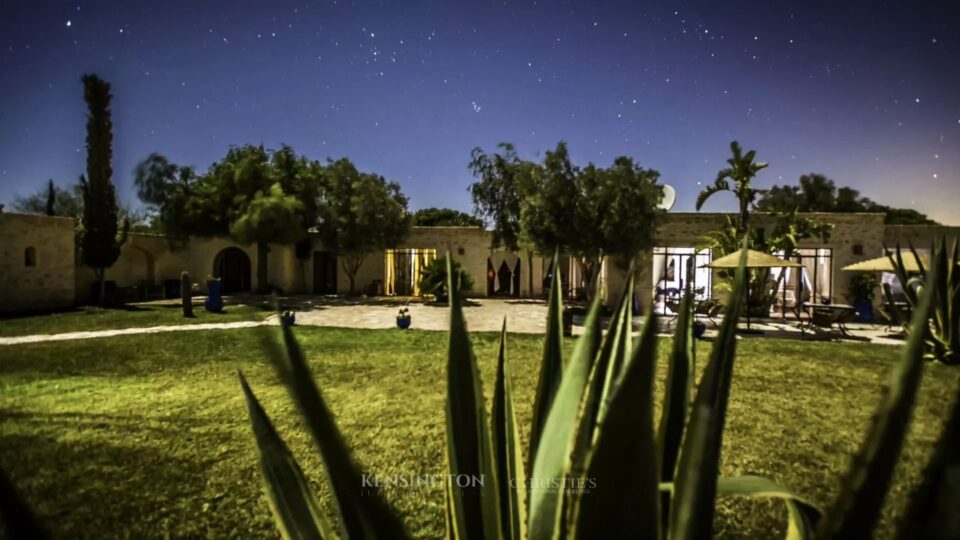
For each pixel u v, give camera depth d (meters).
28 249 18.89
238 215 24.66
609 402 0.72
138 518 3.72
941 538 0.57
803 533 1.32
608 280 20.16
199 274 28.09
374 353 10.68
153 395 7.12
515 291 27.58
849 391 7.69
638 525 0.73
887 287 11.12
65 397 7.00
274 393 7.26
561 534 0.97
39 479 4.34
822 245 19.59
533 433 1.52
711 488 0.81
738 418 6.28
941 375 6.74
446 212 44.03
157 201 25.19
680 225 20.33
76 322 15.16
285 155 27.17
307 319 17.28
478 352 10.98
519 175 18.83
